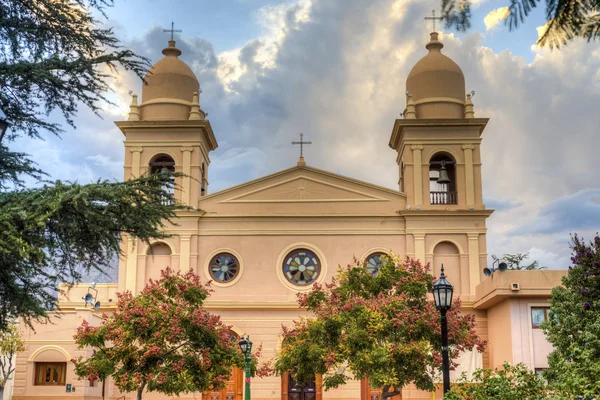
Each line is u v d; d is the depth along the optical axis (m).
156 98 37.28
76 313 32.81
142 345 27.23
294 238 35.59
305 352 25.83
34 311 13.98
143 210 13.95
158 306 26.78
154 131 36.47
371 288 27.70
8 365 34.59
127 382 25.56
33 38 14.66
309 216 35.62
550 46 6.30
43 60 14.03
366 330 25.50
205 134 37.41
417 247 34.88
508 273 30.09
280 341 34.41
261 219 35.75
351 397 33.53
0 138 12.95
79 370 26.33
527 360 29.55
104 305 35.44
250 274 35.25
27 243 12.20
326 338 26.25
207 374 26.17
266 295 34.97
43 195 12.73
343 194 35.84
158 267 35.41
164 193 14.38
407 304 26.48
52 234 13.25
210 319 26.73
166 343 27.89
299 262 35.50
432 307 25.92
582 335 21.09
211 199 36.00
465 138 35.97
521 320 29.97
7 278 13.02
